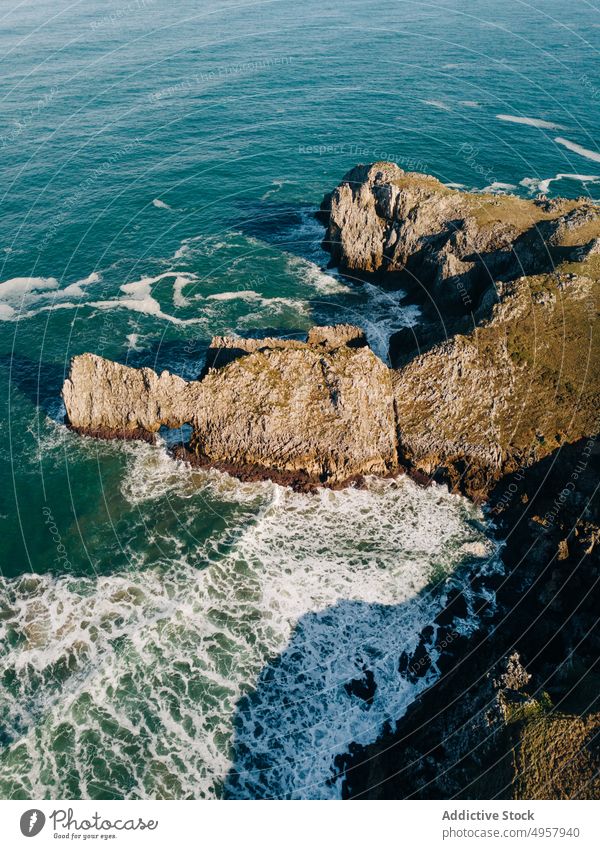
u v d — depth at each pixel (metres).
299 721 33.22
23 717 32.56
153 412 47.50
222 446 46.09
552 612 36.38
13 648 35.31
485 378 48.06
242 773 31.11
